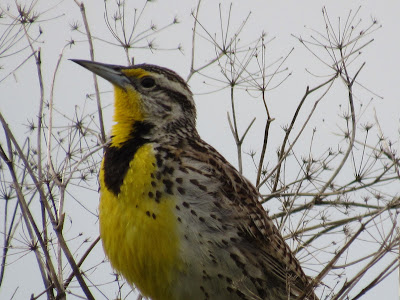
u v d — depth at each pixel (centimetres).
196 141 1162
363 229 949
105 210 1073
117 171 1072
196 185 1057
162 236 1042
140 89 1166
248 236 1084
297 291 1106
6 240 1012
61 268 1005
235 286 1064
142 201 1047
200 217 1052
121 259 1072
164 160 1067
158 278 1060
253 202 1114
